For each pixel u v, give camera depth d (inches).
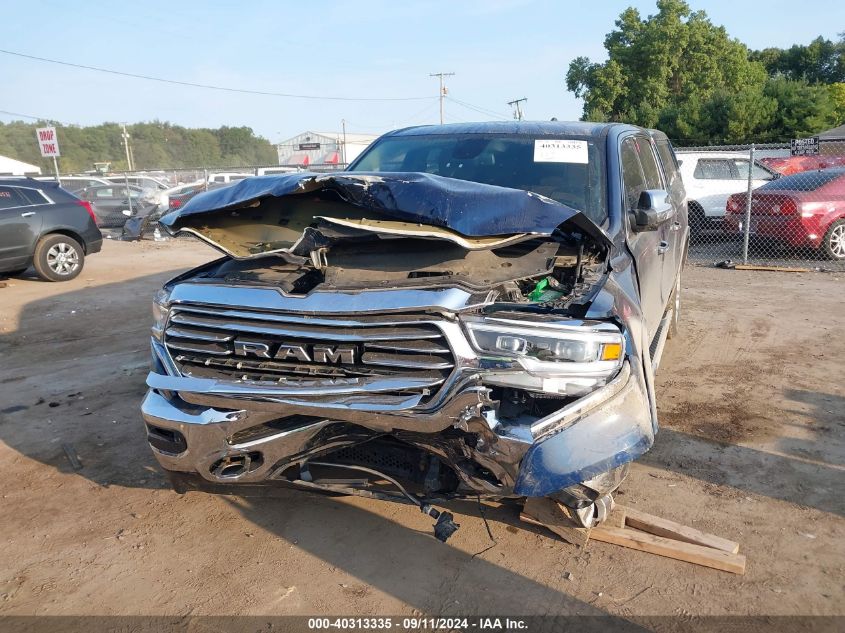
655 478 154.0
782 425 182.2
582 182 163.0
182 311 127.6
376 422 110.5
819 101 1327.5
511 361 108.5
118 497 150.9
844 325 280.1
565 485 107.3
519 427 108.9
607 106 1648.6
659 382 217.2
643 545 127.2
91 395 216.1
